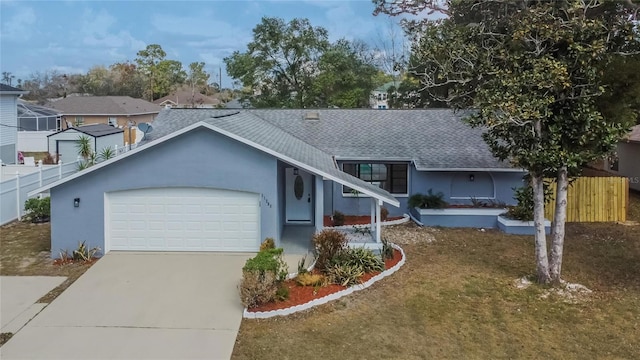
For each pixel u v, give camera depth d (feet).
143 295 42.86
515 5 49.78
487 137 49.90
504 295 44.60
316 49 144.05
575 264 53.57
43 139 147.13
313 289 43.91
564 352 34.76
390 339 36.04
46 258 53.42
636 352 34.73
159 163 53.93
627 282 48.14
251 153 53.88
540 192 47.32
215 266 50.16
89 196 53.83
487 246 60.80
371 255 49.85
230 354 33.37
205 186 54.24
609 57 45.27
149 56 306.96
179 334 36.01
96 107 185.47
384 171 76.54
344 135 79.87
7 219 67.67
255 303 39.96
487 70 46.50
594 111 43.50
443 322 39.01
